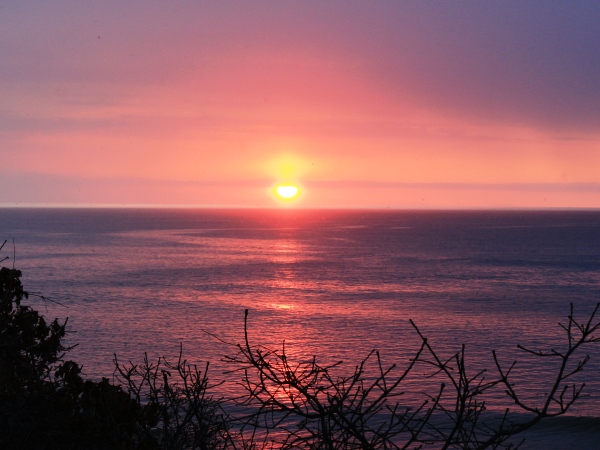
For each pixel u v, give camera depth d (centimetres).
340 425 414
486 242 18012
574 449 1842
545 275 9631
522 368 3631
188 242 17188
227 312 5950
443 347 4388
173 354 4012
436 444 1552
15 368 648
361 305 6469
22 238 18325
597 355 3997
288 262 11400
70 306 6194
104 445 584
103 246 15250
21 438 593
